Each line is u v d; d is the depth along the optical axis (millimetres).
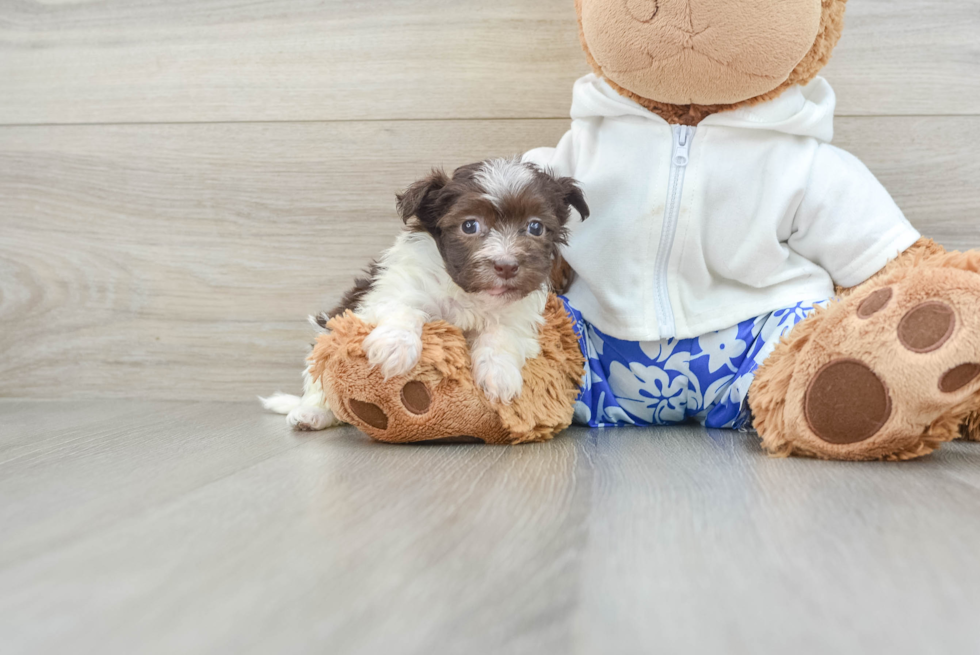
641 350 2174
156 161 2713
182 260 2729
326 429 2150
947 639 741
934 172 2439
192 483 1418
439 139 2598
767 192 2084
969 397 1555
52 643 737
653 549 1018
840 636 750
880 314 1590
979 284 1537
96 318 2771
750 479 1445
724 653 714
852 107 2453
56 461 1651
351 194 2648
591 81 2262
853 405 1607
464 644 731
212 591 867
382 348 1766
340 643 732
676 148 2094
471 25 2555
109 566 953
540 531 1100
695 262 2131
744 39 1864
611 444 1893
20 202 2771
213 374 2744
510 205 1849
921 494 1315
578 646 728
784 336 1930
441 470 1545
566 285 2318
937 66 2416
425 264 1958
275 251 2691
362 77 2613
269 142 2666
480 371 1852
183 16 2668
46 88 2736
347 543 1042
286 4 2623
